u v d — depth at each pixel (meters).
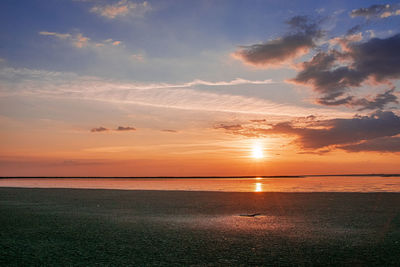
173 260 8.15
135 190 39.31
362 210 18.27
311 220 14.76
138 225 13.58
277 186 52.44
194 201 24.05
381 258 8.25
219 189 42.94
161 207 20.34
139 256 8.55
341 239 10.59
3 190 39.94
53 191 37.34
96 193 33.50
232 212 17.75
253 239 10.64
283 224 13.68
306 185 56.06
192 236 11.18
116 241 10.42
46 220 15.12
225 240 10.50
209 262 7.96
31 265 7.74
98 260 8.17
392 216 15.92
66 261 8.09
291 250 9.12
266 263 7.86
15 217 16.19
